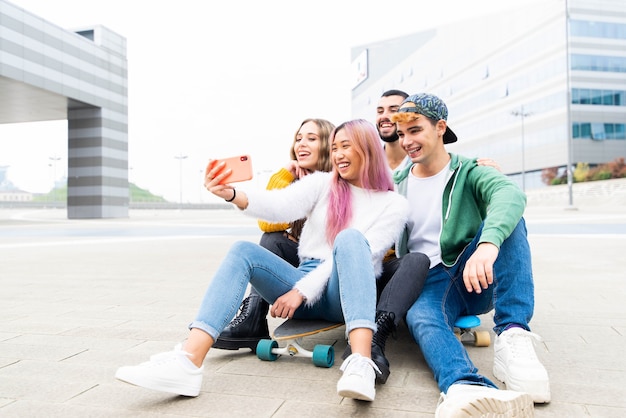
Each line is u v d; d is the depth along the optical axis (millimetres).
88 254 8195
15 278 5395
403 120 2344
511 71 55219
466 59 60875
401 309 2062
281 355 2400
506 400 1439
